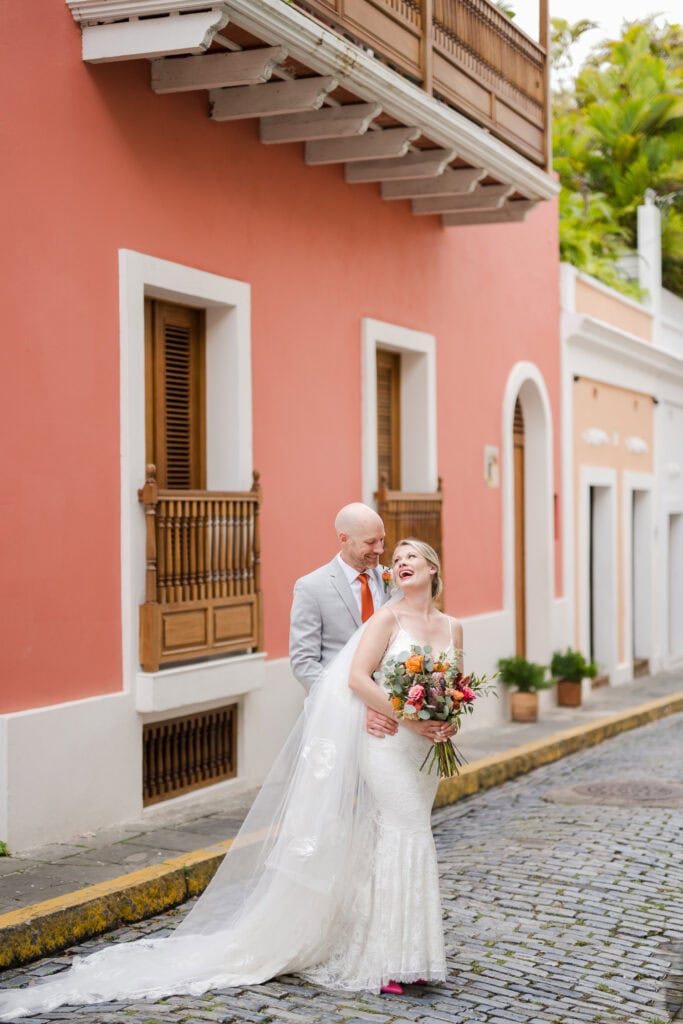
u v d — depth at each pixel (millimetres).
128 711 7965
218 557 8625
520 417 15297
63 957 5758
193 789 8766
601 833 8359
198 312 9195
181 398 9016
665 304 21219
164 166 8383
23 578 7238
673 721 14875
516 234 14531
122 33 7516
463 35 10414
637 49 27156
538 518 15383
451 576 12758
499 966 5660
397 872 5266
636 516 20094
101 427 7832
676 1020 5074
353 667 5414
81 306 7672
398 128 9711
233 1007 4988
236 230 9172
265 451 9562
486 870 7375
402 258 11758
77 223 7637
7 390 7137
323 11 8312
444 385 12633
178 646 8227
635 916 6465
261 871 5527
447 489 12672
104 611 7848
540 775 10922
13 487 7176
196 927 5609
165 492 8094
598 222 25406
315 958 5375
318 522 10273
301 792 5383
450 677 5266
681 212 25609
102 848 7277
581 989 5395
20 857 7031
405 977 5215
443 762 5316
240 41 7836
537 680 13625
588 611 17094
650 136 26219
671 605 22344
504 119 11273
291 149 9875
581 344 16703
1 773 7055
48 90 7410
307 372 10125
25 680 7254
